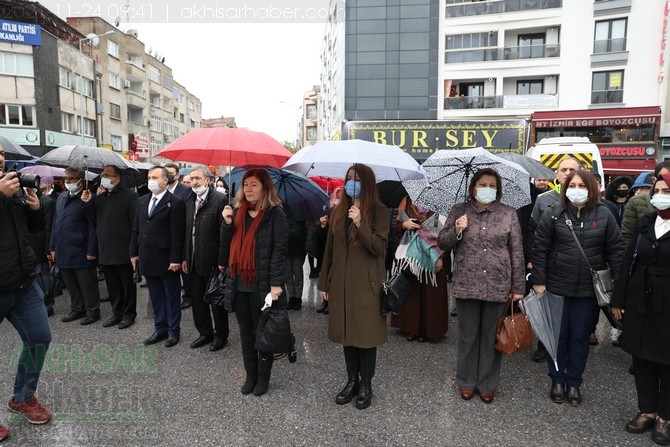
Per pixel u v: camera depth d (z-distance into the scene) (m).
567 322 3.41
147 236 4.49
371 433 2.96
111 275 5.12
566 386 3.48
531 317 3.41
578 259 3.30
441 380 3.82
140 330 5.05
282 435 2.92
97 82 30.83
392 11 30.69
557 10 26.84
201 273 4.30
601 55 25.75
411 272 4.68
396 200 5.30
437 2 30.08
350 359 3.41
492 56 28.92
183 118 55.75
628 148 24.70
